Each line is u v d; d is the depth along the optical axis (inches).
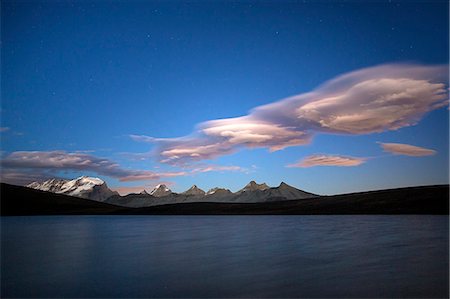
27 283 342.0
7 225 1512.1
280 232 968.9
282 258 475.2
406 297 278.2
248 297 284.0
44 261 471.8
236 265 423.2
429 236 772.6
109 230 1137.4
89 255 526.9
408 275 354.3
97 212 4421.8
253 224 1491.1
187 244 674.2
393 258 462.9
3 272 395.5
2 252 568.1
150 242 719.7
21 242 732.0
